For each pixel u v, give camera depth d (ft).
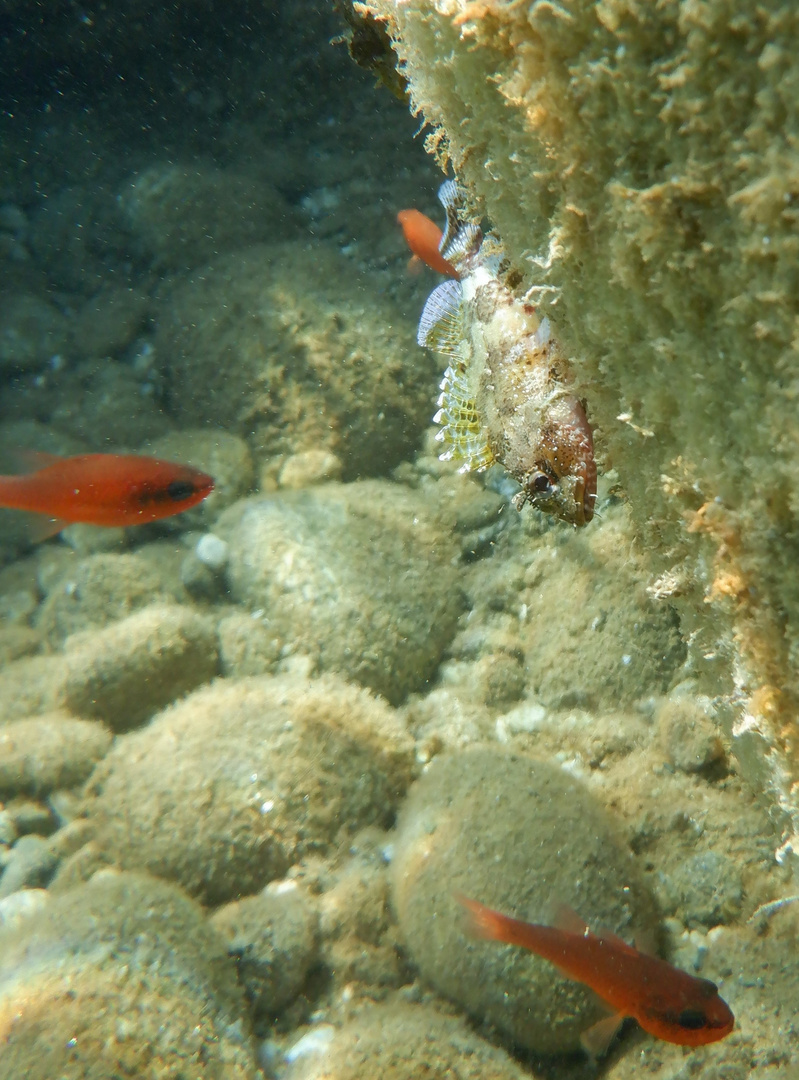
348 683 1.60
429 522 1.85
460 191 1.04
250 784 1.38
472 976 1.17
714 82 0.59
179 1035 1.07
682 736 1.36
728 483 0.78
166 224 2.69
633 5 0.60
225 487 2.09
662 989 0.96
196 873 1.32
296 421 2.14
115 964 1.12
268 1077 1.15
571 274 0.83
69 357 2.51
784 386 0.66
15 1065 1.02
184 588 1.91
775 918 1.17
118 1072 1.02
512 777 1.32
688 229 0.67
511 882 1.19
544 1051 1.15
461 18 0.76
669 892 1.24
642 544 1.10
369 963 1.24
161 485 1.42
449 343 1.07
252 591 1.77
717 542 0.83
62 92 3.32
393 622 1.67
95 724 1.62
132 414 2.32
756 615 0.81
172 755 1.43
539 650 1.60
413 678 1.65
